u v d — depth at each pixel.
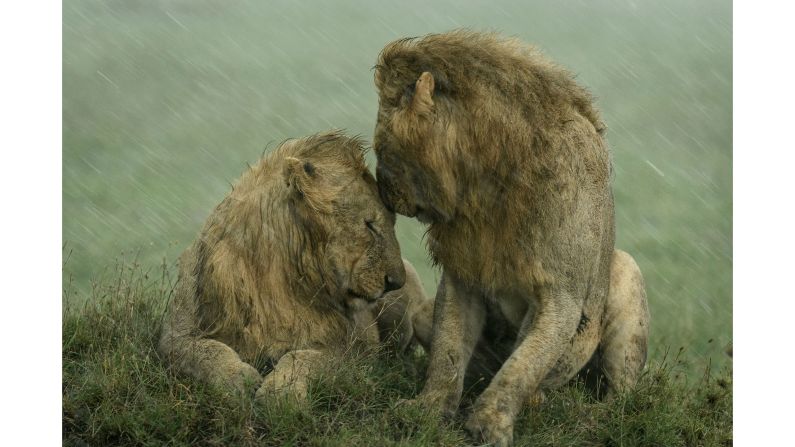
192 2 90.50
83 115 50.94
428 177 9.32
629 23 91.06
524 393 9.36
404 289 11.52
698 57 77.12
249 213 10.09
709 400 10.96
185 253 10.48
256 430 8.89
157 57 69.12
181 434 8.74
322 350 10.09
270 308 10.04
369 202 9.98
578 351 10.28
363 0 97.69
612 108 58.44
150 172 38.91
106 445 8.83
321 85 63.47
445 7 93.69
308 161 9.91
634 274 10.81
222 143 45.91
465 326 10.09
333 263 9.93
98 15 81.38
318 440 8.73
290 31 82.75
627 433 9.70
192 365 9.59
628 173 44.12
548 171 9.35
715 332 20.16
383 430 9.09
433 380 9.80
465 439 9.16
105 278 14.35
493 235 9.56
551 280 9.55
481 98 9.23
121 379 9.41
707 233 33.78
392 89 9.43
